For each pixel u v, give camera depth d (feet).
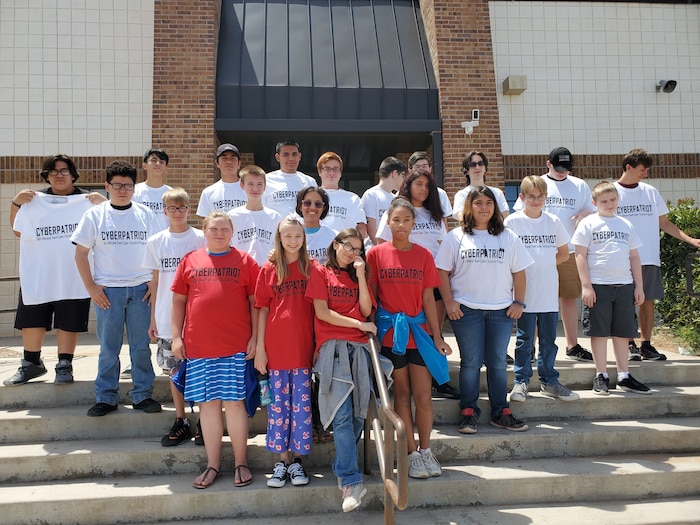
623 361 16.92
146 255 14.79
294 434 12.71
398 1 33.58
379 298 13.84
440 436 14.52
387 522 11.28
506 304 14.71
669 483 13.61
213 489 12.73
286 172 17.42
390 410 10.94
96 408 14.85
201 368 13.03
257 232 15.44
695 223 22.33
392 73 30.32
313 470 13.93
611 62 33.71
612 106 33.50
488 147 29.48
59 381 16.02
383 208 17.46
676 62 34.14
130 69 31.30
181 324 13.58
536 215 16.28
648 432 15.01
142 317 15.21
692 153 33.73
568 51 33.50
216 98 28.81
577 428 15.23
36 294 15.89
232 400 13.03
